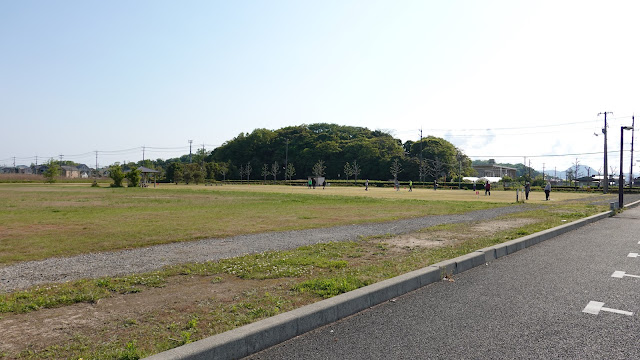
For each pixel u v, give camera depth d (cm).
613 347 381
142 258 775
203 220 1472
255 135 14000
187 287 558
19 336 379
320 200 2853
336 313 464
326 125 14975
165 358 320
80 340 369
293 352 373
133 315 440
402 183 8762
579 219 1566
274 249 877
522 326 438
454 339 401
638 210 2322
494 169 14950
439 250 844
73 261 746
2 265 711
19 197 2897
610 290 586
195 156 15850
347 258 772
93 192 3834
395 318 468
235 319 421
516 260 830
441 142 11475
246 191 4553
